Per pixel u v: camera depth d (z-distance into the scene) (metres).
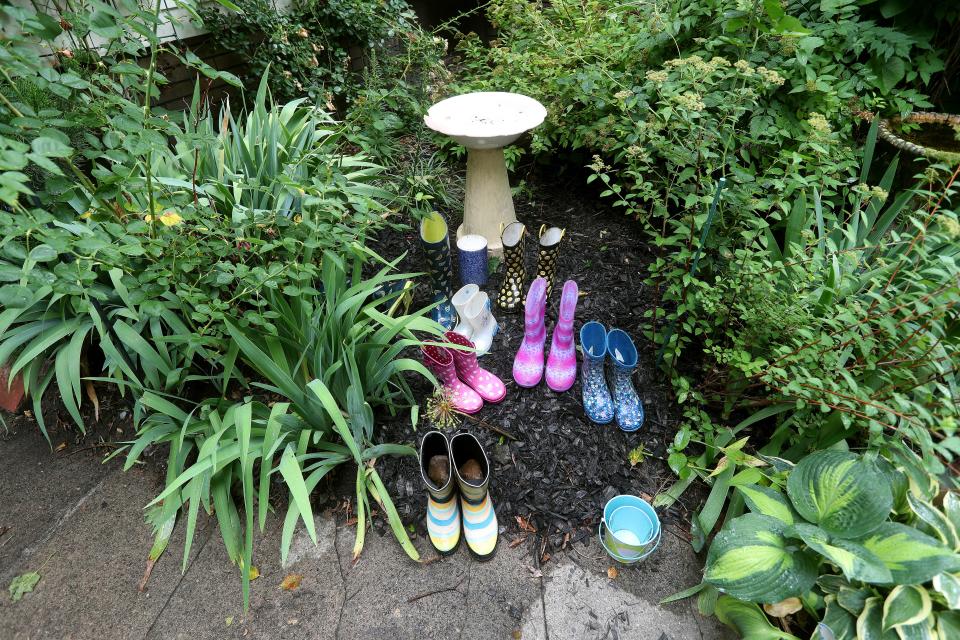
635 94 1.81
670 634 1.11
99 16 0.98
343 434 1.15
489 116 1.83
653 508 1.30
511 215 2.15
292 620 1.16
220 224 1.28
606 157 2.39
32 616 1.18
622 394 1.50
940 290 0.97
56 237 0.96
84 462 1.52
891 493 1.00
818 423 1.24
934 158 1.53
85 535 1.34
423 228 1.90
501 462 1.43
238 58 2.82
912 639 0.86
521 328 1.84
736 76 1.53
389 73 2.52
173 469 1.29
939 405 1.00
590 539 1.28
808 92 1.69
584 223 2.32
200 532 1.34
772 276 1.22
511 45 2.59
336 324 1.36
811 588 1.02
